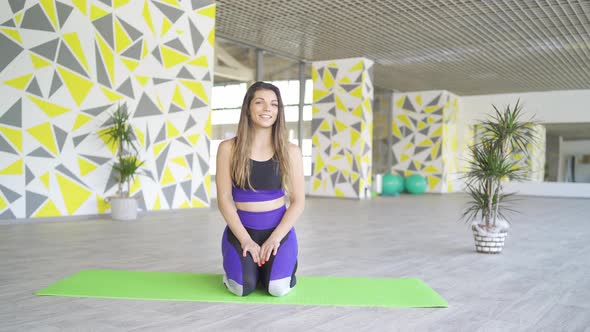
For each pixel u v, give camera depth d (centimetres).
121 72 645
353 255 414
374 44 973
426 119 1453
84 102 609
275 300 266
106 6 627
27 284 289
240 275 267
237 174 282
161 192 696
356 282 313
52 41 578
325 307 256
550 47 957
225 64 967
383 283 312
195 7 732
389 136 1504
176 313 239
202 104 748
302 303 261
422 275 342
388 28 866
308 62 1146
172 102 707
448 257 414
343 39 941
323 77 1122
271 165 284
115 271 328
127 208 611
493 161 433
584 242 512
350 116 1091
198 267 348
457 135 1569
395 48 999
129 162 619
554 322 240
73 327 216
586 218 776
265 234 285
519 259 410
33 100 564
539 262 398
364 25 853
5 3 539
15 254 380
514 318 246
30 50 560
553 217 784
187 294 272
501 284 320
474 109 1552
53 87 580
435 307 262
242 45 991
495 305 269
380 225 634
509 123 430
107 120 631
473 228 447
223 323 226
